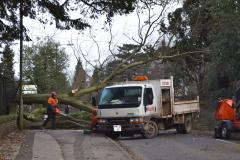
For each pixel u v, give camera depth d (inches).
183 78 2529.5
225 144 969.5
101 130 1130.0
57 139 997.2
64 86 3193.9
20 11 887.7
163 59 1755.7
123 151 801.6
